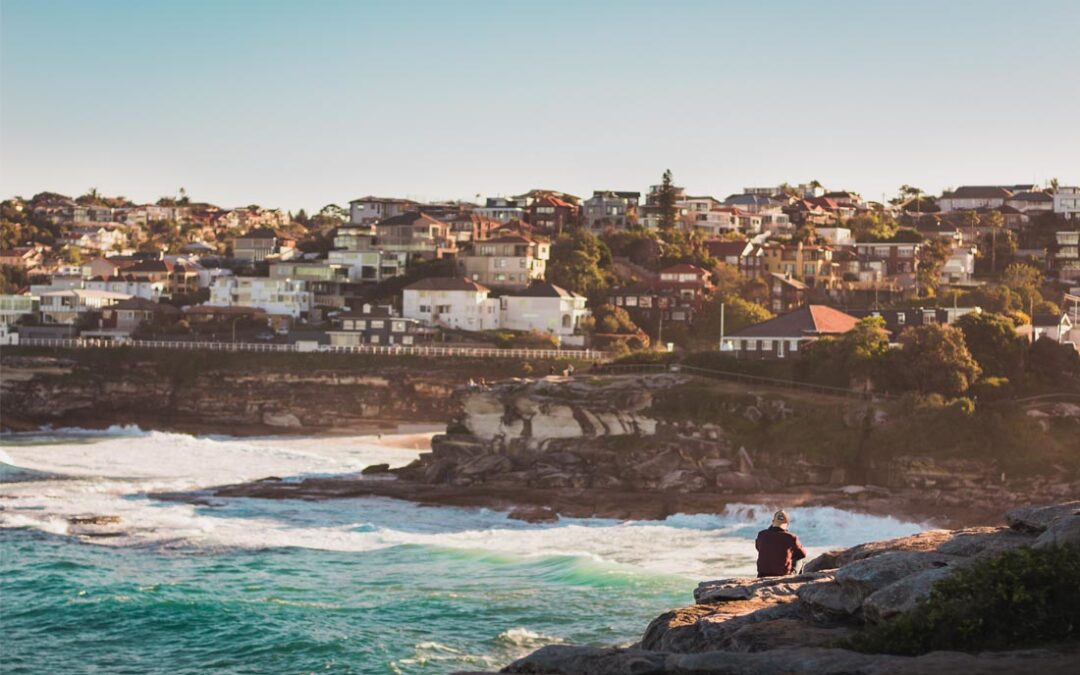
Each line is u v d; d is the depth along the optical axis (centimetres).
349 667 3728
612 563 5375
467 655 3831
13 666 3866
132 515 7338
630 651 2173
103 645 4100
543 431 9331
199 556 5894
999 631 2031
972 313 9888
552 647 2220
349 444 12800
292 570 5484
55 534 6525
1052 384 9294
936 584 2134
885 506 7650
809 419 8619
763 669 1972
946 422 8219
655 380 9544
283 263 19462
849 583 2339
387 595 4797
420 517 7569
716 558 5872
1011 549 2259
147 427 14925
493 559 5644
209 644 4062
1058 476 7756
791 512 7350
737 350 11494
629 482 8550
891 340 11950
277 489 8600
